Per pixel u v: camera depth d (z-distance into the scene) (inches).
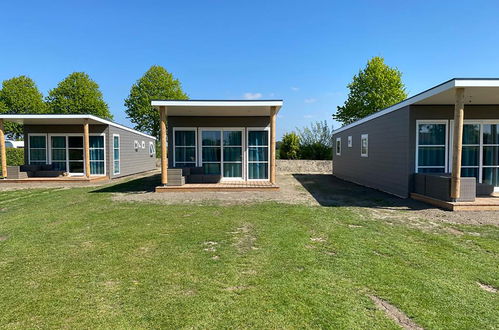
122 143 662.5
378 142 437.1
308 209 280.2
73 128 596.1
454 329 93.7
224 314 101.2
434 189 304.2
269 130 475.2
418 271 137.6
